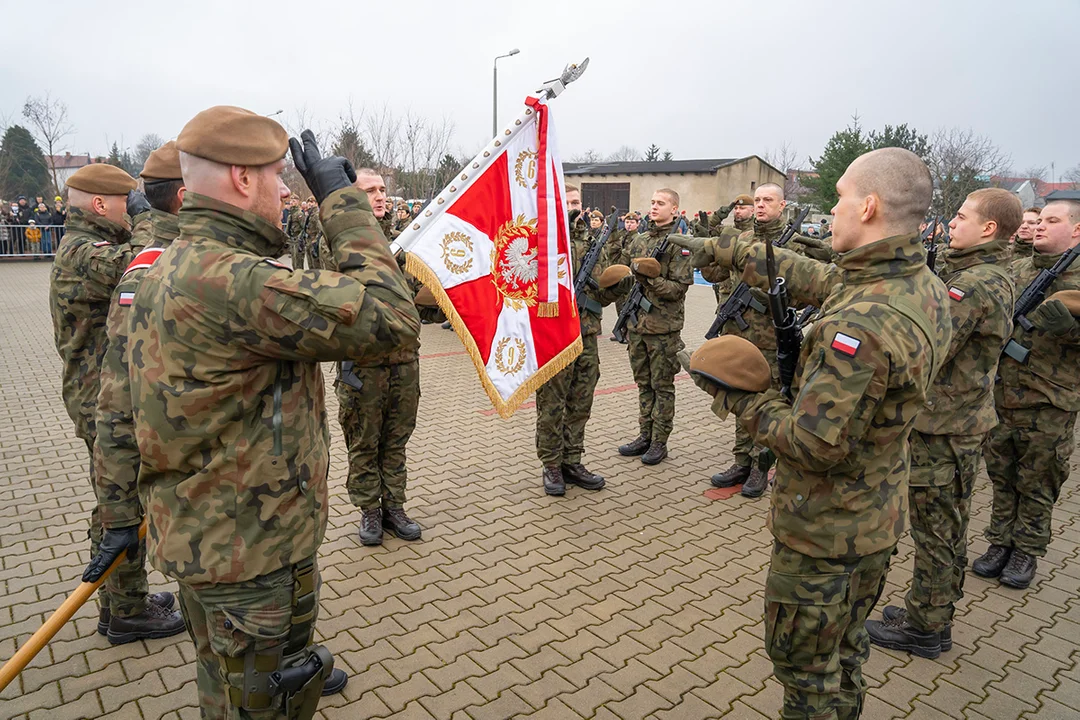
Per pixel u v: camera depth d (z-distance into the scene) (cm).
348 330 171
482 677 308
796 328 221
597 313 505
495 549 426
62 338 313
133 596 318
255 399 181
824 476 213
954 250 346
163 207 261
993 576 411
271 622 188
